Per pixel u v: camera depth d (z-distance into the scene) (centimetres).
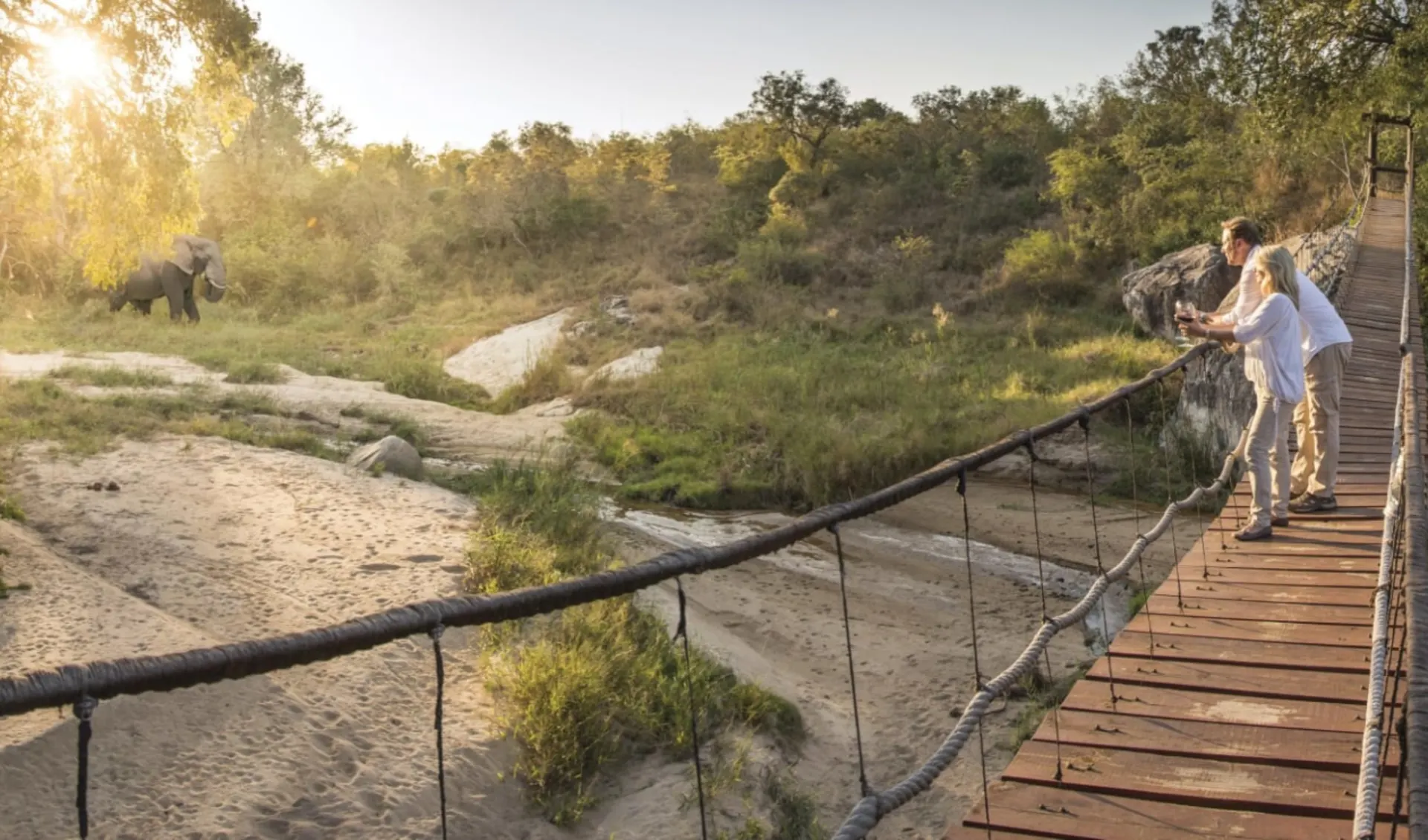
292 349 2311
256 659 212
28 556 776
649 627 834
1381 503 762
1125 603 1068
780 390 1834
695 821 616
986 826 395
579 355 2234
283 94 4341
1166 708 485
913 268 2861
